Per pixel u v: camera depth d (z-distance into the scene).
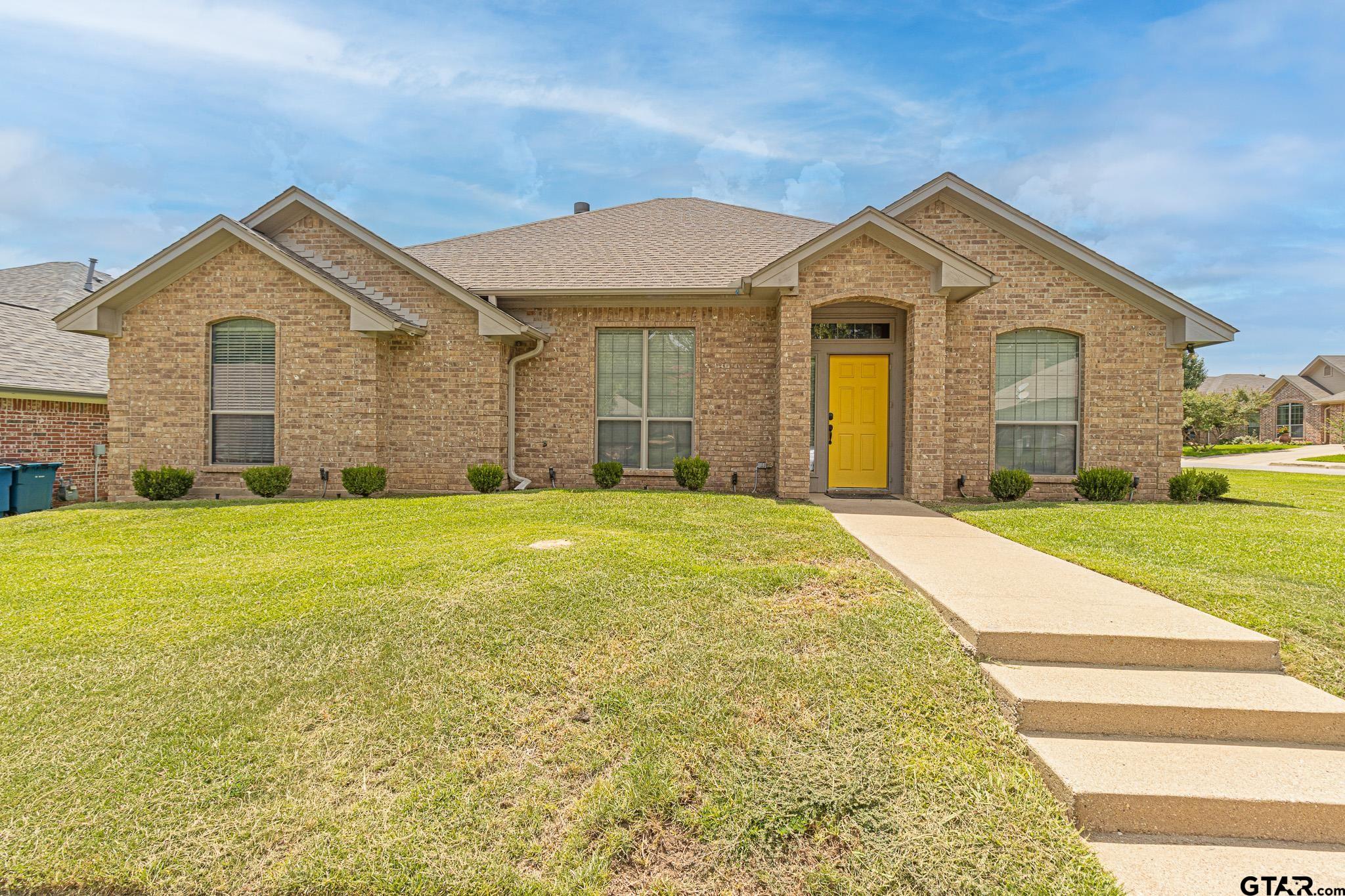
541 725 3.29
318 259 11.53
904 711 3.31
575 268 12.05
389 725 3.30
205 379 10.92
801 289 10.09
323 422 10.80
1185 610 4.21
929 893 2.38
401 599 4.67
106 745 3.16
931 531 7.15
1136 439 10.77
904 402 10.97
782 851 2.57
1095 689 3.36
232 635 4.18
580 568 5.10
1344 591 4.79
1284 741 3.15
